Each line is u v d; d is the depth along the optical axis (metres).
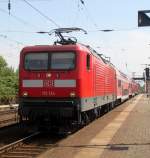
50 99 18.39
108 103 31.44
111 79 32.47
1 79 76.75
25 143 16.66
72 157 12.86
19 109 18.83
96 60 22.77
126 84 58.25
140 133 18.88
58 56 18.55
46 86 18.48
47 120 18.59
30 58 18.88
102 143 15.74
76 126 19.50
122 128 21.03
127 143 15.70
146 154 13.30
